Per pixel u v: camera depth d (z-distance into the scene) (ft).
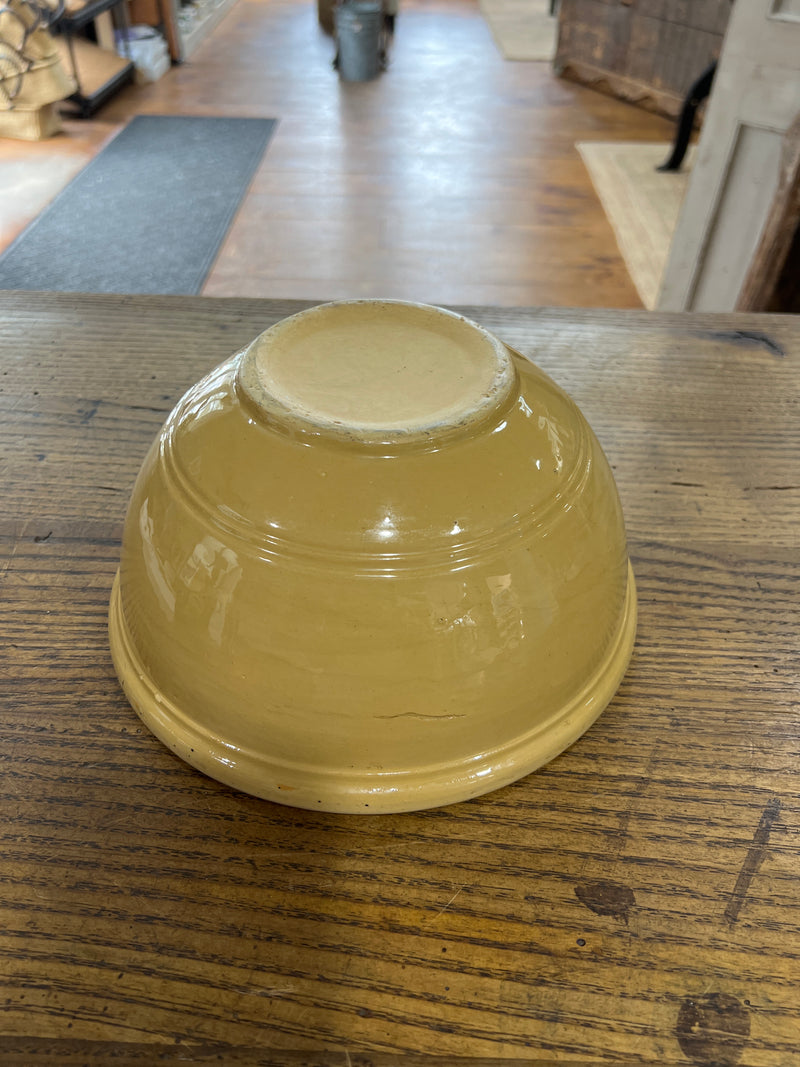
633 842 1.36
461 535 1.14
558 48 10.94
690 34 9.15
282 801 1.33
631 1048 1.13
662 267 6.86
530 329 2.67
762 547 1.92
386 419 1.19
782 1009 1.17
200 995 1.17
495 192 8.03
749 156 4.29
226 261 6.77
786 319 2.74
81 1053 1.11
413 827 1.37
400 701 1.19
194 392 1.41
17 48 8.12
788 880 1.32
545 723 1.38
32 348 2.52
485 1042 1.13
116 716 1.53
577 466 1.32
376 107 9.95
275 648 1.16
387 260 6.89
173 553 1.23
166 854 1.33
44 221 7.16
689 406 2.36
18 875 1.29
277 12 13.51
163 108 9.68
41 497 2.00
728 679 1.63
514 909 1.27
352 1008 1.16
